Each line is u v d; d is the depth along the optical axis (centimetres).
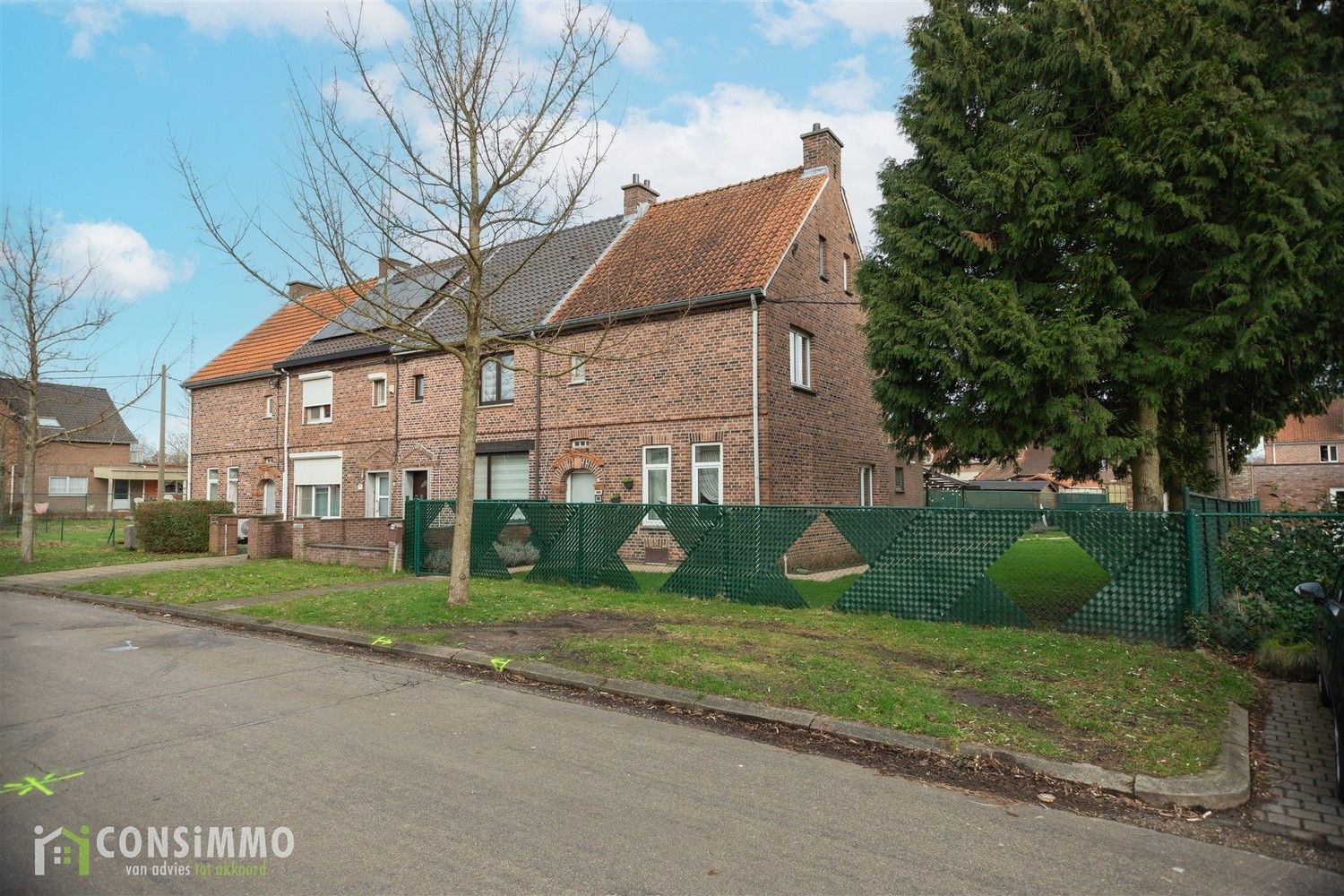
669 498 1614
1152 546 816
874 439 2030
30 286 1745
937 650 774
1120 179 910
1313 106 852
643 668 701
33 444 1788
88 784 460
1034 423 993
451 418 2008
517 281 2067
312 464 2391
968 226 1023
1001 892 348
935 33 1063
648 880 353
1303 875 370
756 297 1509
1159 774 472
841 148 1898
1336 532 779
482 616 952
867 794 459
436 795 446
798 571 1562
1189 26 884
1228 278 857
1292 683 696
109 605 1196
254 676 725
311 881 349
